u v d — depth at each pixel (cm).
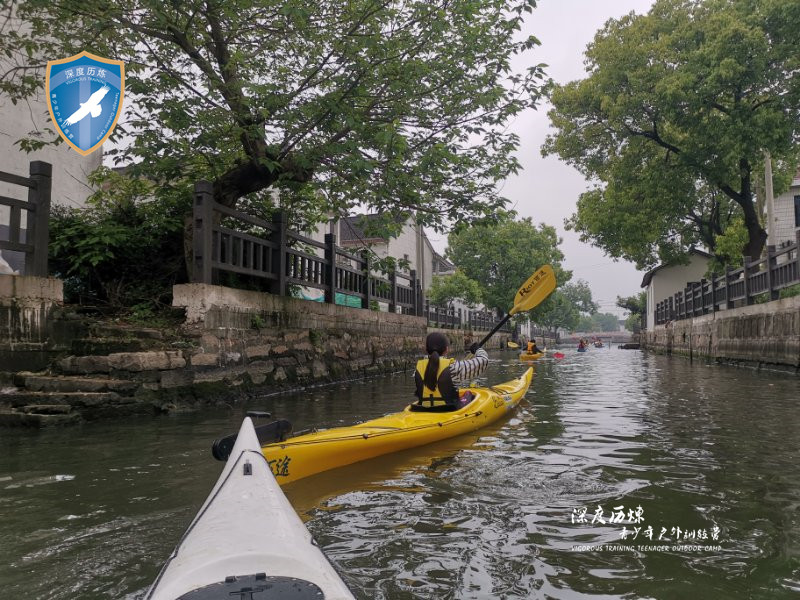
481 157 895
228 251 809
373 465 417
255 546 173
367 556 252
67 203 1176
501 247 3981
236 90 783
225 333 777
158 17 688
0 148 1041
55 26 780
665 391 908
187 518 302
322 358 1092
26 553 256
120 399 633
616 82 2053
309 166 800
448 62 828
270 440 370
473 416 550
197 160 909
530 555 252
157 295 877
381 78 788
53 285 662
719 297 1828
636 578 229
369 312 1366
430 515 307
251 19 773
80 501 330
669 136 2153
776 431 539
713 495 339
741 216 2467
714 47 1683
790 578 228
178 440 503
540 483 367
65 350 671
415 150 885
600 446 479
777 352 1257
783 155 1808
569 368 1625
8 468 405
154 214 936
